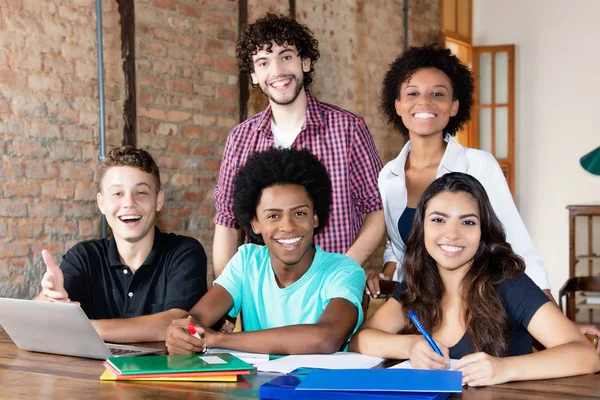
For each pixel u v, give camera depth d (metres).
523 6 7.27
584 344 1.59
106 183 2.23
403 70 2.61
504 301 1.76
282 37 2.52
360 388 1.32
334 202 2.64
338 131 2.64
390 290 2.32
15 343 1.87
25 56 3.44
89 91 3.75
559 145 7.18
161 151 4.14
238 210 2.00
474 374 1.43
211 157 4.47
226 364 1.53
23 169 3.44
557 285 7.21
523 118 7.29
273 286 1.99
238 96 4.64
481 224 1.79
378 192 2.67
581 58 7.09
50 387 1.45
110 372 1.54
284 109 2.64
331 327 1.78
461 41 7.22
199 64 4.37
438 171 2.53
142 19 4.01
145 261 2.25
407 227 2.62
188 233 4.31
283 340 1.74
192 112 4.33
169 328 1.78
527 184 7.30
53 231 3.58
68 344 1.73
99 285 2.27
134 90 3.95
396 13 6.33
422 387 1.32
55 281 1.98
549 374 1.49
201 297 2.23
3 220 3.36
